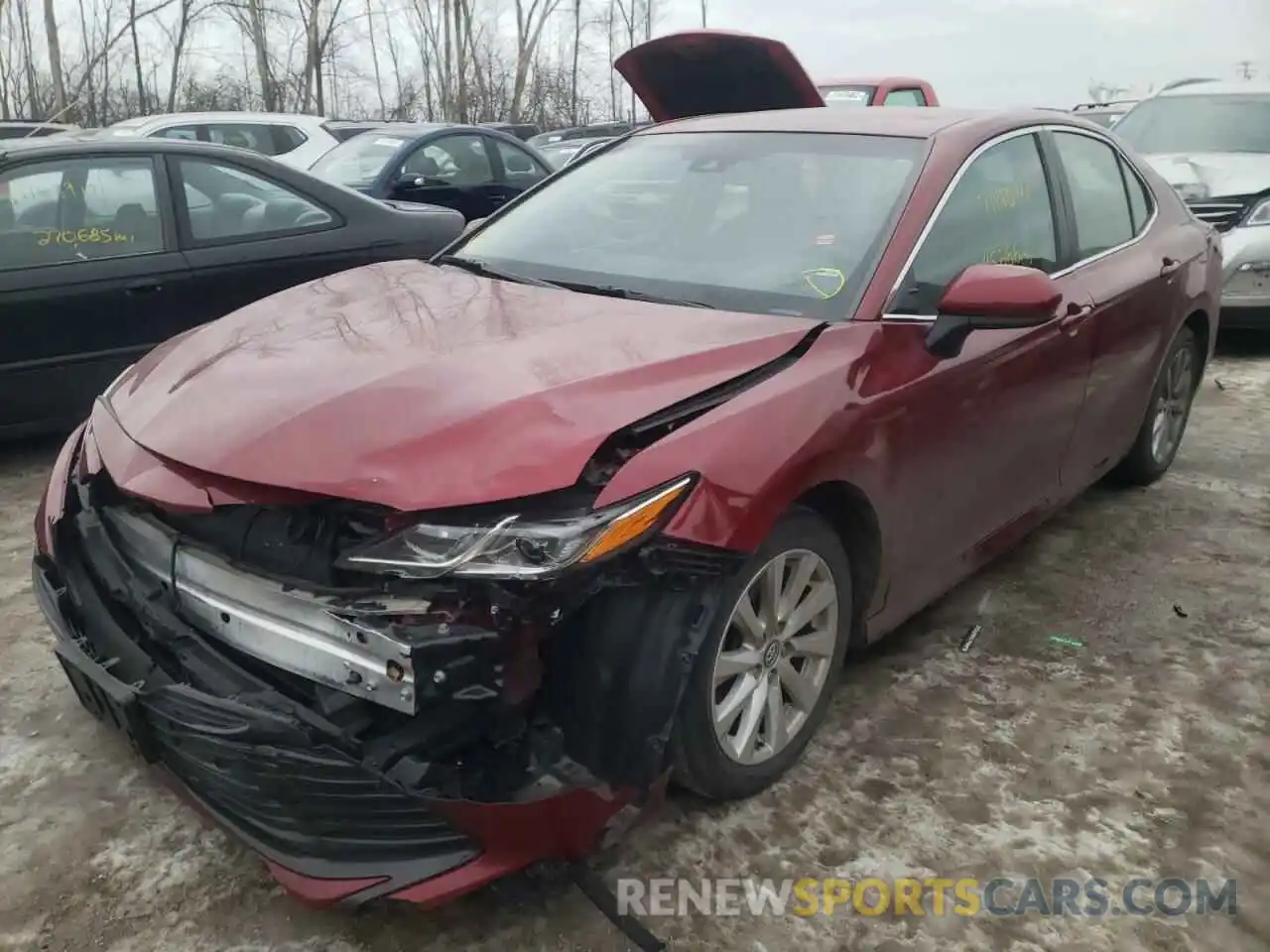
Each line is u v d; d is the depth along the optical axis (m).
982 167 3.37
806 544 2.63
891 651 3.48
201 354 2.77
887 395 2.75
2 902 2.35
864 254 2.98
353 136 10.34
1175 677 3.36
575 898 2.40
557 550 2.04
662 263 3.18
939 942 2.32
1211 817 2.73
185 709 2.20
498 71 27.77
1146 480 4.89
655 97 5.00
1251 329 7.64
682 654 2.23
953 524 3.21
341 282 3.30
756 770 2.67
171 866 2.48
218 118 10.38
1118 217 4.23
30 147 4.89
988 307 2.79
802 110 3.81
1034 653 3.49
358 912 2.35
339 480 2.09
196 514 2.28
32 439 5.45
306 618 2.13
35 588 2.78
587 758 2.18
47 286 4.75
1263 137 8.20
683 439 2.29
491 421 2.19
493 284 3.15
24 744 2.90
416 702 2.03
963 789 2.80
